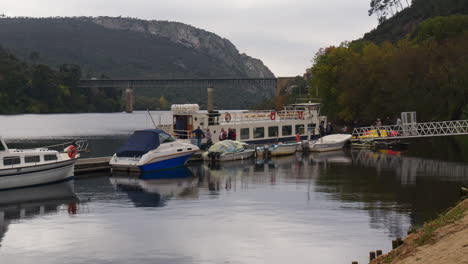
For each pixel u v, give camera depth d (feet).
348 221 97.35
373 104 301.63
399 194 123.13
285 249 81.00
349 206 110.42
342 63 335.88
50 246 83.10
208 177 152.56
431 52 296.10
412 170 163.84
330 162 187.21
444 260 57.77
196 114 200.54
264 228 92.99
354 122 303.27
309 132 229.04
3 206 112.47
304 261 75.51
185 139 194.29
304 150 222.48
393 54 311.27
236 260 76.23
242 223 96.68
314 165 179.01
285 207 110.11
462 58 279.90
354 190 129.18
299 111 245.45
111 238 87.40
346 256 77.46
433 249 62.18
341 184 138.51
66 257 77.82
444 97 282.56
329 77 337.93
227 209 108.78
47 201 117.91
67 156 147.95
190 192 128.47
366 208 108.27
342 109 323.57
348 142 240.53
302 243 83.87
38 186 137.59
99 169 164.25
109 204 114.62
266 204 113.39
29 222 98.27
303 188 132.87
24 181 134.72
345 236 87.45
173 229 92.79
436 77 282.15
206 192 128.47
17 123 605.31
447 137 287.89
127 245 83.51
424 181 141.69
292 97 554.87
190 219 100.17
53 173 140.77
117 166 163.12
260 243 84.07
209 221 98.43
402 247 67.56
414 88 288.71
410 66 289.33
